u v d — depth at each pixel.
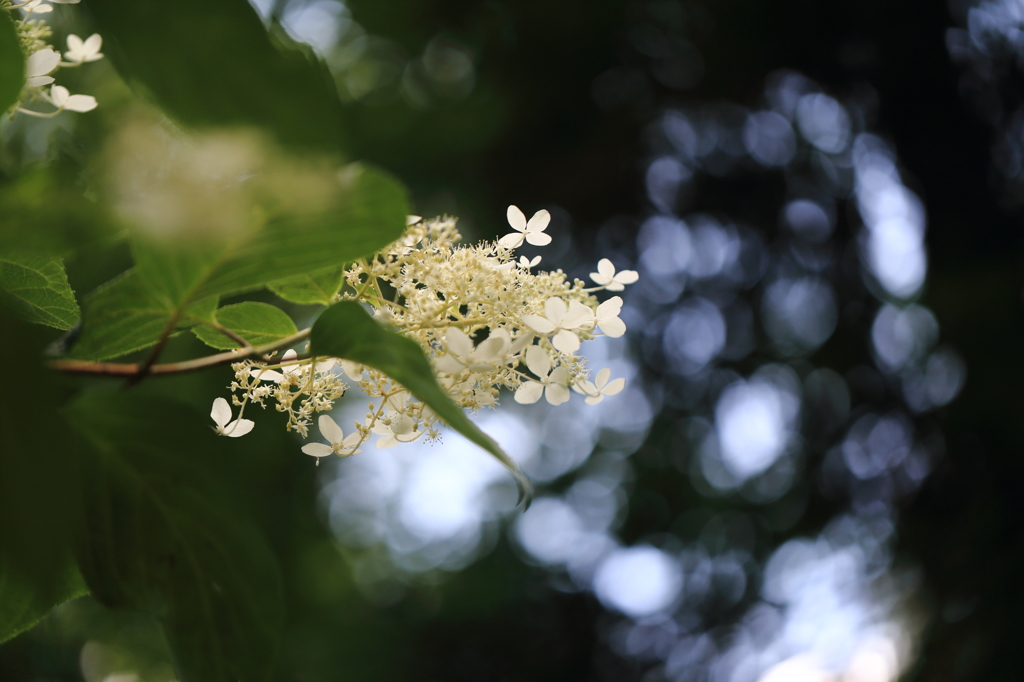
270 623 1.08
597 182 10.51
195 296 0.95
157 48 0.48
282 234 0.79
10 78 0.83
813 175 10.09
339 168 0.48
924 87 8.62
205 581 1.07
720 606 10.92
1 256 1.17
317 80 0.49
